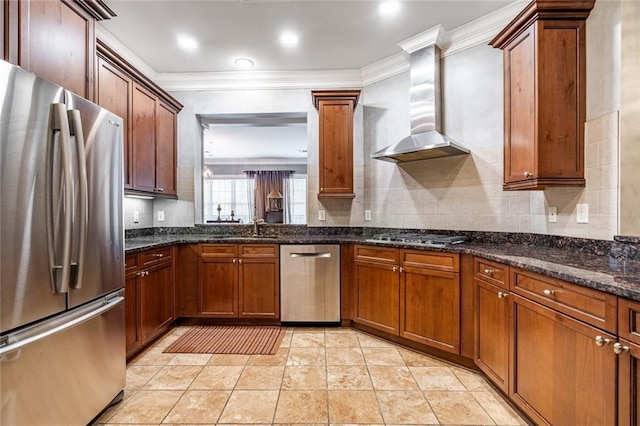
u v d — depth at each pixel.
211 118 3.64
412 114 2.75
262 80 3.39
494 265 1.82
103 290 1.61
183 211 3.46
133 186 2.60
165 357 2.34
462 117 2.61
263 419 1.63
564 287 1.30
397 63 3.03
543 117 1.82
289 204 8.97
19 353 1.17
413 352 2.42
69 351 1.40
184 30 2.55
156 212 3.45
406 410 1.71
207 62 3.12
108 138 1.64
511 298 1.66
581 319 1.22
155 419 1.63
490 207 2.46
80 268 1.39
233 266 2.96
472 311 2.08
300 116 3.57
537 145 1.83
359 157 3.31
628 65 1.62
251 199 8.92
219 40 2.71
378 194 3.21
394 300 2.49
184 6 2.24
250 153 7.84
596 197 1.77
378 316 2.62
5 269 1.12
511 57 2.05
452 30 2.57
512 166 2.06
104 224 1.61
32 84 1.21
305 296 2.93
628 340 1.04
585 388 1.20
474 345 2.06
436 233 2.78
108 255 1.65
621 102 1.64
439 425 1.59
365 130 3.31
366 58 3.05
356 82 3.34
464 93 2.60
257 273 2.95
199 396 1.84
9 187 1.13
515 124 2.03
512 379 1.65
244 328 2.94
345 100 3.13
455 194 2.66
